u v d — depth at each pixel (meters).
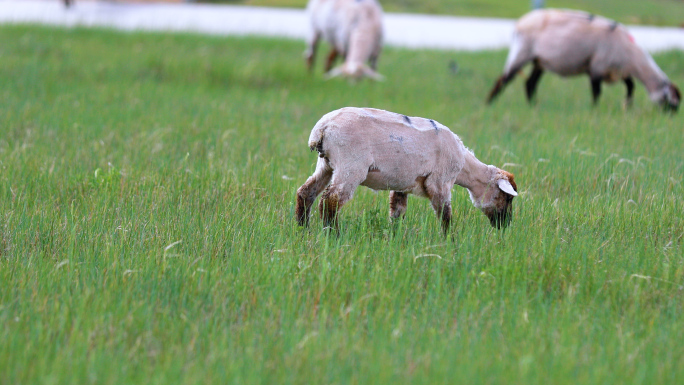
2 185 22.72
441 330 14.97
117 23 74.19
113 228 19.64
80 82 41.31
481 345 14.27
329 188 19.22
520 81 50.41
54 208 20.98
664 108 38.69
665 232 21.20
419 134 19.72
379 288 16.44
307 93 42.12
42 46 51.44
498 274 17.44
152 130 30.80
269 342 14.10
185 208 21.58
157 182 23.62
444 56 61.00
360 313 15.56
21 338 13.67
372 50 46.69
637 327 15.59
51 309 14.96
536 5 85.81
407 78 49.06
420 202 23.00
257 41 63.44
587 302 16.81
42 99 35.84
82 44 54.91
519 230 20.38
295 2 110.12
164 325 14.66
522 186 25.22
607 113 37.84
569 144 30.05
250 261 17.69
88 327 14.13
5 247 18.67
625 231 20.97
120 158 26.72
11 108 33.16
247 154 28.00
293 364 13.35
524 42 40.75
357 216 21.36
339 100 40.16
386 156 19.28
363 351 13.81
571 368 13.52
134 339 14.21
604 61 39.09
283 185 24.14
